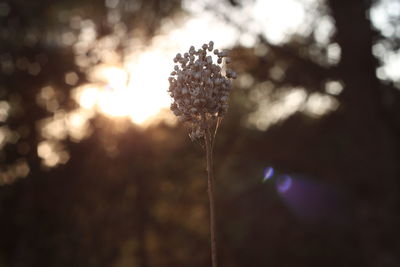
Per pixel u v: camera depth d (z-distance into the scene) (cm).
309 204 1153
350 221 1101
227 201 1308
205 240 1338
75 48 1174
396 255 977
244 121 1202
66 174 1168
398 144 1001
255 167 1208
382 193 1005
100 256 1202
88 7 1178
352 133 1028
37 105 1139
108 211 1212
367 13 977
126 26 1185
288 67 980
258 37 941
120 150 1183
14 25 1111
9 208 1133
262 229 1298
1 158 1126
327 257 1170
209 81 243
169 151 1205
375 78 985
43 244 1153
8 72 1112
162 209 1295
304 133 1133
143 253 1223
